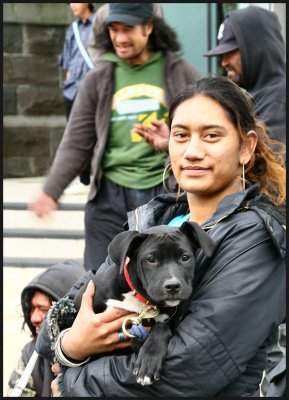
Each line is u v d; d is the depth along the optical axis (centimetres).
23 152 1312
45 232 995
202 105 368
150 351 341
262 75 619
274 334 369
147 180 654
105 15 672
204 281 354
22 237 992
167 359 341
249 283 345
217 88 370
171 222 401
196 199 380
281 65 624
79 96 675
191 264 356
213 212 377
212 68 1062
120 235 359
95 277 379
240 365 345
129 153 656
